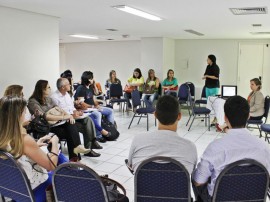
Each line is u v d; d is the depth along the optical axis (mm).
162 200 1854
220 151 1814
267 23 5734
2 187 2082
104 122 5266
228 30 7020
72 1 3779
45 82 4078
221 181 1751
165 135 1871
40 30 4695
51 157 2246
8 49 4156
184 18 5168
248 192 1795
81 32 7789
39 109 3916
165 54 9180
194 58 9805
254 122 5121
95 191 1785
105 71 11273
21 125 2016
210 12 4531
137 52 10586
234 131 1849
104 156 4391
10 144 1978
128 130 6141
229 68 9516
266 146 1847
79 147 4000
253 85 5340
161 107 1884
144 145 1889
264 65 9219
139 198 1874
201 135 5758
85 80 5332
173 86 8438
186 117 7742
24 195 1991
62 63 12086
